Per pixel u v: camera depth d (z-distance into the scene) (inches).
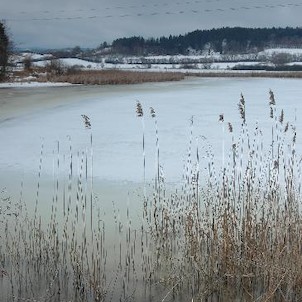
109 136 724.0
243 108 340.5
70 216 399.5
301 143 622.8
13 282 293.7
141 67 5012.3
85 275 289.6
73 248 310.0
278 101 1236.5
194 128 780.6
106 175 515.8
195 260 285.9
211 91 1664.6
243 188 342.3
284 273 259.4
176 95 1478.8
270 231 299.6
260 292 277.1
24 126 828.0
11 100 1310.3
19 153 621.3
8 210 414.3
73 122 869.2
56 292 283.3
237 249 287.6
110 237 357.7
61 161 577.3
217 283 279.0
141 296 283.0
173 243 334.0
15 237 348.2
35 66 2950.3
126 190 463.8
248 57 6692.9
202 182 465.4
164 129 776.3
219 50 7431.1
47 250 314.0
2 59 2234.3
